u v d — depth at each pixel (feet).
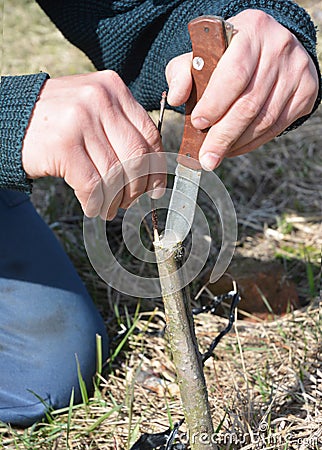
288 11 3.44
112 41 4.30
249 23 2.88
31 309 4.66
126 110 3.03
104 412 4.35
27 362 4.48
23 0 11.28
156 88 4.26
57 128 2.94
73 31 4.54
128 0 4.14
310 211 6.70
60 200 7.00
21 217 5.13
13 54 9.71
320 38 9.23
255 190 7.13
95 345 4.69
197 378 3.18
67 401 4.42
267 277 5.31
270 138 3.25
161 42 4.13
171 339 3.13
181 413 4.27
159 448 3.58
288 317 5.22
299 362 4.44
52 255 5.03
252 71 2.85
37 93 3.04
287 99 3.06
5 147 3.08
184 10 3.98
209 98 2.84
